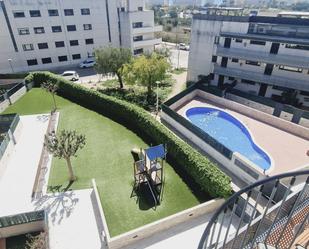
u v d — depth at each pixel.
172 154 21.48
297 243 7.58
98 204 16.34
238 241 8.96
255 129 27.05
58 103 32.75
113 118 28.80
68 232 15.19
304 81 29.66
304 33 28.50
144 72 32.72
